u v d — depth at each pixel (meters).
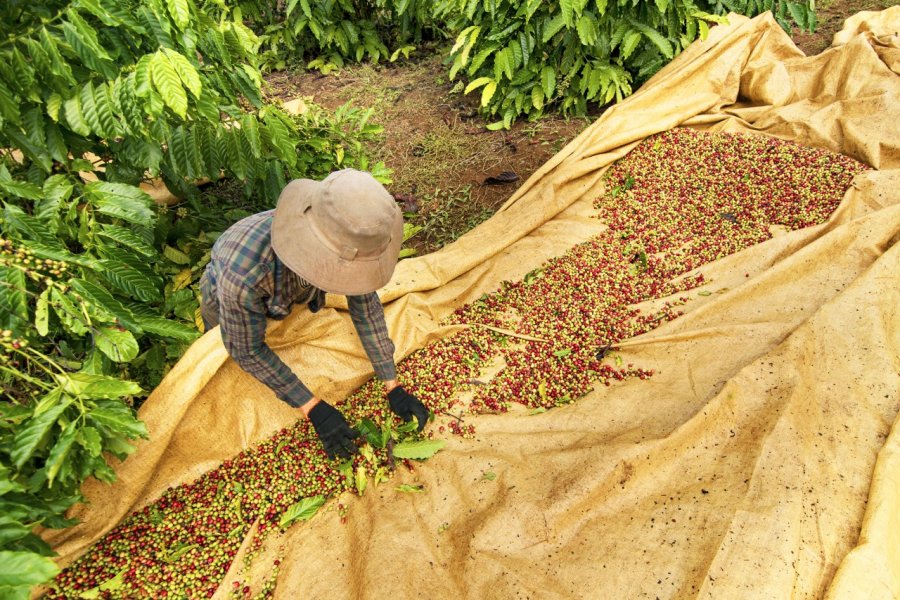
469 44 5.21
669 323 3.50
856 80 4.68
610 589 2.33
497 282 4.05
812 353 2.95
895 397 2.73
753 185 4.38
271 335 3.21
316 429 2.80
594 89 5.17
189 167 3.28
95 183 2.80
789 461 2.51
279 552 2.73
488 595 2.42
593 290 3.86
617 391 3.22
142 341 3.47
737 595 2.13
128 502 2.78
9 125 2.56
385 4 7.04
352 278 2.00
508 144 5.34
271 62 7.23
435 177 5.11
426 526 2.73
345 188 1.87
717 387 3.03
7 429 2.35
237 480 3.01
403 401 3.04
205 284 2.86
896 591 2.10
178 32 2.71
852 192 4.02
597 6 4.64
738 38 5.06
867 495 2.40
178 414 2.87
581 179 4.61
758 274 3.57
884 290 3.12
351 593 2.53
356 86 6.64
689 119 5.07
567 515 2.59
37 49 2.33
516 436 3.08
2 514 1.84
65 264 2.41
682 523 2.46
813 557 2.23
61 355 2.95
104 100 2.55
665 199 4.45
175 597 2.58
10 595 1.90
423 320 3.75
